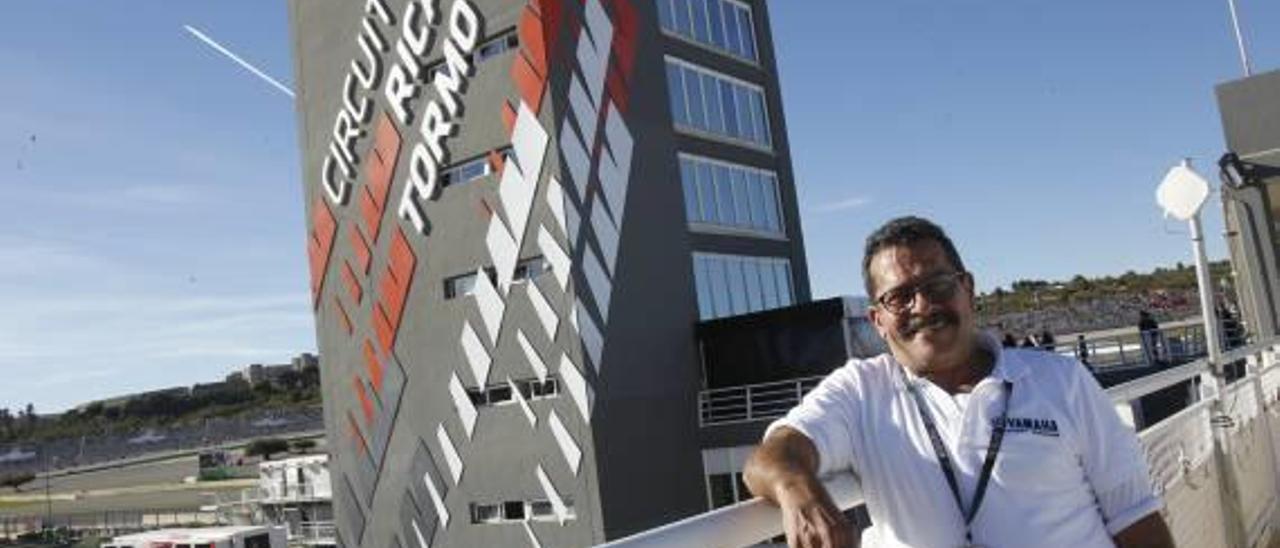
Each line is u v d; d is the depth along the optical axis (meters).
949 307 2.41
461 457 29.52
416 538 30.83
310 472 54.44
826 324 27.19
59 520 81.81
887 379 2.49
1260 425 7.43
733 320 28.86
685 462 28.23
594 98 28.62
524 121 28.17
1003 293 48.28
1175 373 5.19
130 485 120.19
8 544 71.75
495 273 28.84
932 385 2.43
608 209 28.16
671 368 28.64
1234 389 6.60
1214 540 5.30
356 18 33.78
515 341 28.06
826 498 2.03
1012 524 2.28
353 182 33.75
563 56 28.08
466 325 29.52
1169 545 2.43
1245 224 14.35
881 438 2.40
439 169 30.64
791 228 34.91
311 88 35.47
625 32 30.00
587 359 26.47
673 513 27.59
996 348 2.51
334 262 34.38
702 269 30.84
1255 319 14.34
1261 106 14.18
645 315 28.34
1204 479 5.38
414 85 31.64
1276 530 6.91
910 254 2.44
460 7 30.12
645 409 27.56
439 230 30.58
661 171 30.05
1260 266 14.20
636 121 29.64
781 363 28.00
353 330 33.53
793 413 2.44
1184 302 38.12
